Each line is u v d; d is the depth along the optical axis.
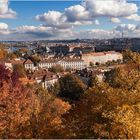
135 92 28.36
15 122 30.55
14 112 31.61
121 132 24.22
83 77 193.38
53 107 42.84
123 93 28.05
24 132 29.12
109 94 28.20
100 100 28.02
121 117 24.33
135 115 24.95
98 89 30.50
